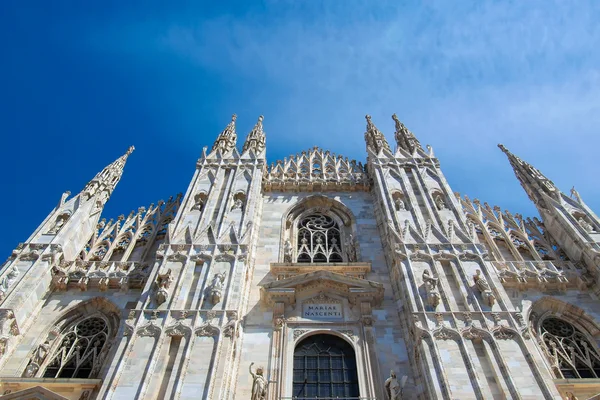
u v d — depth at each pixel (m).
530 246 29.95
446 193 31.00
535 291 26.34
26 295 24.06
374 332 23.67
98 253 29.77
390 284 26.80
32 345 23.53
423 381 20.50
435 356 20.38
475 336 21.31
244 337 23.56
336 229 32.62
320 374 22.36
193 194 31.33
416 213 29.12
